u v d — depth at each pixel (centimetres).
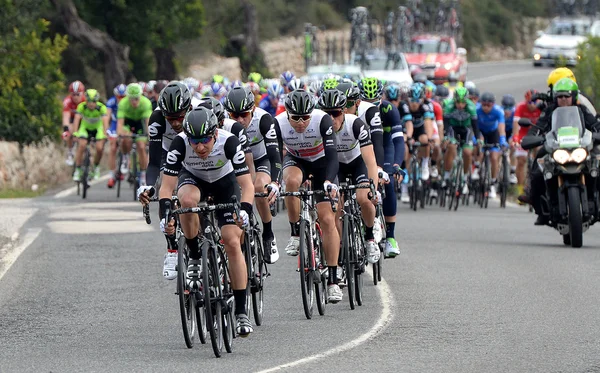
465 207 5469
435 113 5106
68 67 9900
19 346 2161
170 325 2372
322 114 2489
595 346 2094
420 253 3469
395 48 11575
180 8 9669
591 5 17938
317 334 2245
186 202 2058
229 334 2094
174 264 2123
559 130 3638
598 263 3234
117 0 9081
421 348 2089
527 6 19162
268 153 2525
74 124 5350
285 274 3077
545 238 3981
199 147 2019
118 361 2005
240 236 2153
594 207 3719
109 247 3566
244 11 12062
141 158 5106
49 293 2777
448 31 13150
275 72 13050
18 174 6097
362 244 2647
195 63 11244
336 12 15188
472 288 2789
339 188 2503
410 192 5059
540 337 2183
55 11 9594
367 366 1938
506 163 5525
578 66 8850
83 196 5241
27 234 3866
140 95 4966
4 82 6372
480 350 2067
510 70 14312
